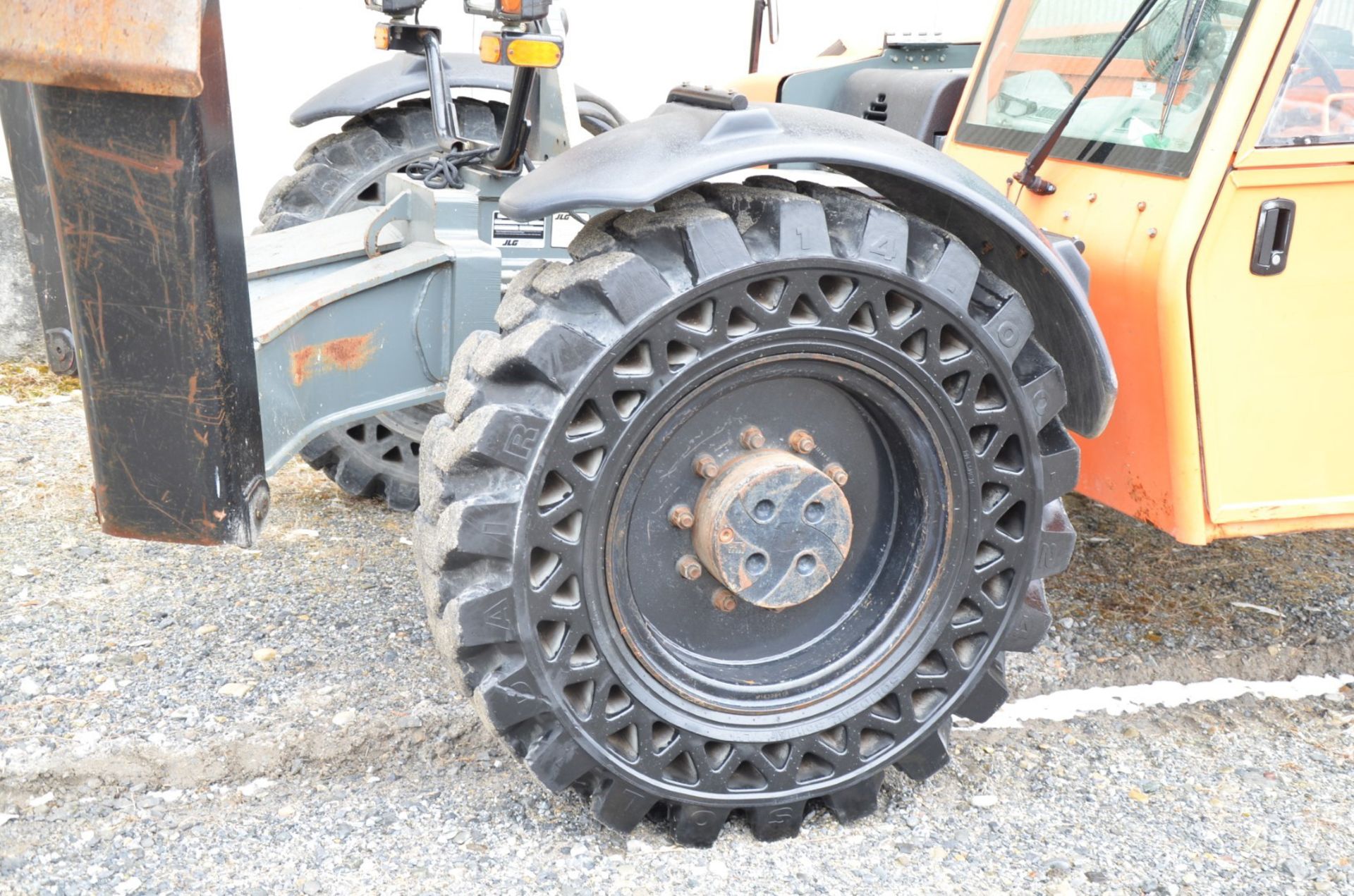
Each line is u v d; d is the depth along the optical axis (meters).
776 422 2.15
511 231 3.38
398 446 3.80
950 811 2.39
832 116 2.02
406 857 2.17
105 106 1.72
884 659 2.22
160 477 1.92
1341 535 3.85
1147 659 3.03
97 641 2.88
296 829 2.25
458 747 2.54
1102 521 3.91
